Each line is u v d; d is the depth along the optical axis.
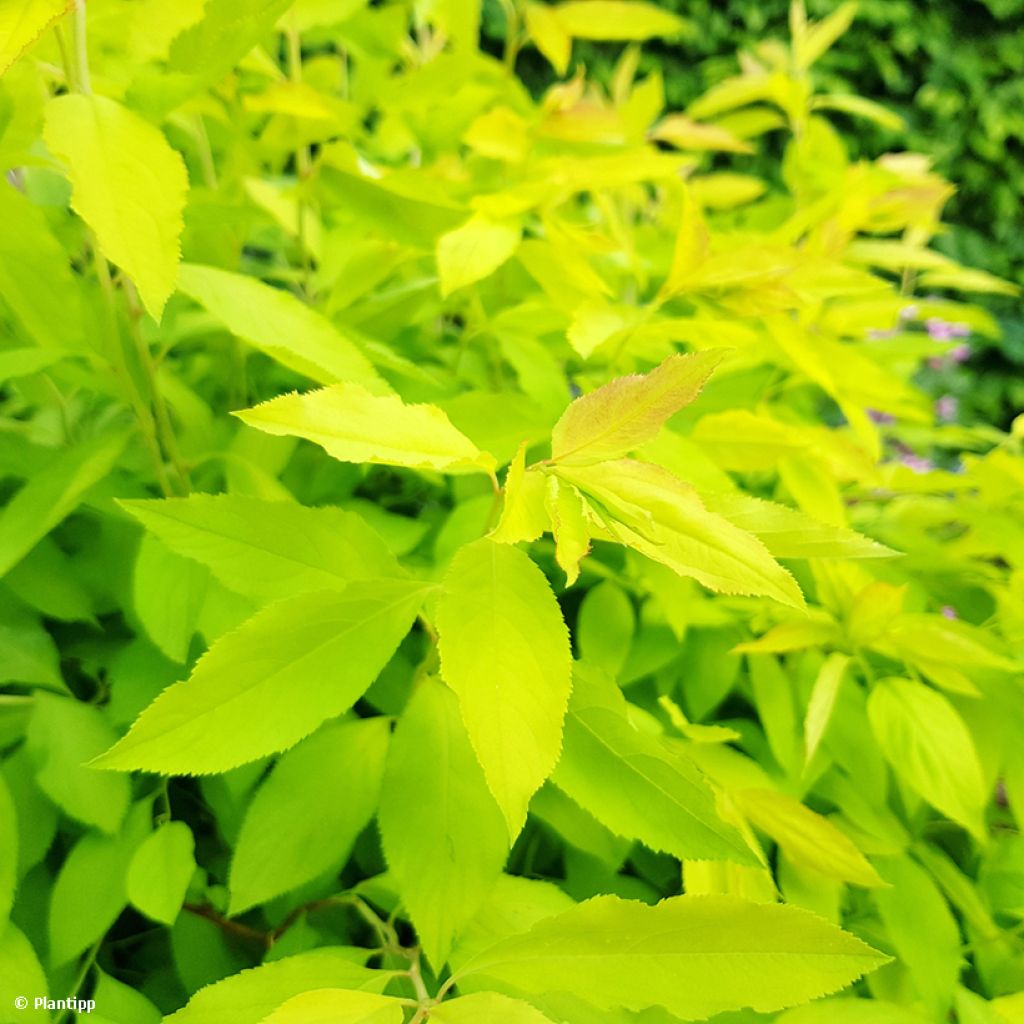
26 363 0.27
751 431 0.31
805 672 0.34
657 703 0.33
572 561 0.20
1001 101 1.86
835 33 0.55
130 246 0.21
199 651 0.29
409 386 0.34
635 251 0.44
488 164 0.42
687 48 1.70
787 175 0.53
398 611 0.22
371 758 0.26
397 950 0.26
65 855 0.31
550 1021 0.20
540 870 0.34
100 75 0.33
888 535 0.38
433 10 0.43
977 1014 0.28
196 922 0.29
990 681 0.33
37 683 0.29
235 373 0.36
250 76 0.38
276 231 0.47
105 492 0.30
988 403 1.88
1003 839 0.33
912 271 0.53
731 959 0.21
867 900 0.31
